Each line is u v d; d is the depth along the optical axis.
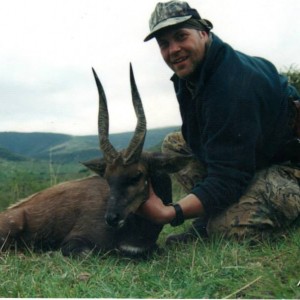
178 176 1.68
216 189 1.38
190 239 1.58
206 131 1.42
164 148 1.74
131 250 1.50
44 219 1.62
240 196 1.44
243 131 1.38
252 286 1.10
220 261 1.26
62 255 1.47
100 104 1.43
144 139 1.39
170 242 1.61
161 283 1.15
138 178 1.38
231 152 1.39
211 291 1.09
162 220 1.38
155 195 1.41
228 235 1.45
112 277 1.23
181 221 1.38
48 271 1.31
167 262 1.31
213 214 1.49
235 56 1.42
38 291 1.16
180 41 1.40
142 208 1.40
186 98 1.51
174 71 1.45
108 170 1.40
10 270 1.30
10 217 1.63
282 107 1.48
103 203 1.57
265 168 1.52
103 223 1.54
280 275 1.15
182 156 1.45
